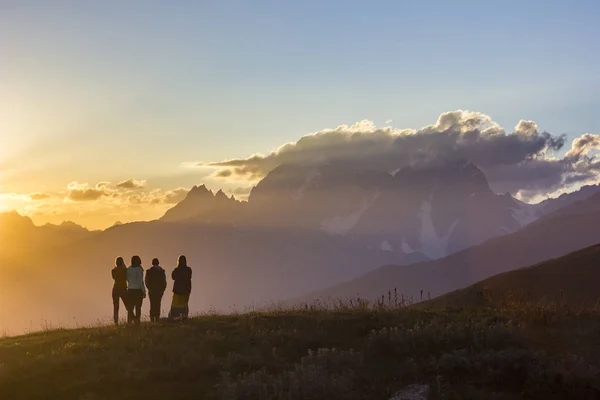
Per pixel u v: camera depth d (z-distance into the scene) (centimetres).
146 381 1425
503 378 1309
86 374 1491
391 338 1555
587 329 1616
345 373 1352
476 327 1599
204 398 1323
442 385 1286
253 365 1474
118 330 2041
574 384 1234
